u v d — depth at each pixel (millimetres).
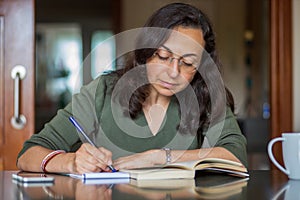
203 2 5758
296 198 1038
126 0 4953
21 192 1105
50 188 1167
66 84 7039
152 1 4957
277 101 3320
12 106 2783
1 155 2773
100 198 1024
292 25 3311
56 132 1655
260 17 5961
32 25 2809
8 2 2795
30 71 2801
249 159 5012
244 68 5988
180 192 1105
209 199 1011
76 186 1199
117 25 4934
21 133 2783
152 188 1169
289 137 1349
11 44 2793
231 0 5871
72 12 7086
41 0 7004
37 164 1506
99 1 7074
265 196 1060
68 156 1483
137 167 1479
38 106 6891
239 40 5949
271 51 3330
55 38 7094
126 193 1091
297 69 3324
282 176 1424
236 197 1043
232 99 1816
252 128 5141
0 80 2783
